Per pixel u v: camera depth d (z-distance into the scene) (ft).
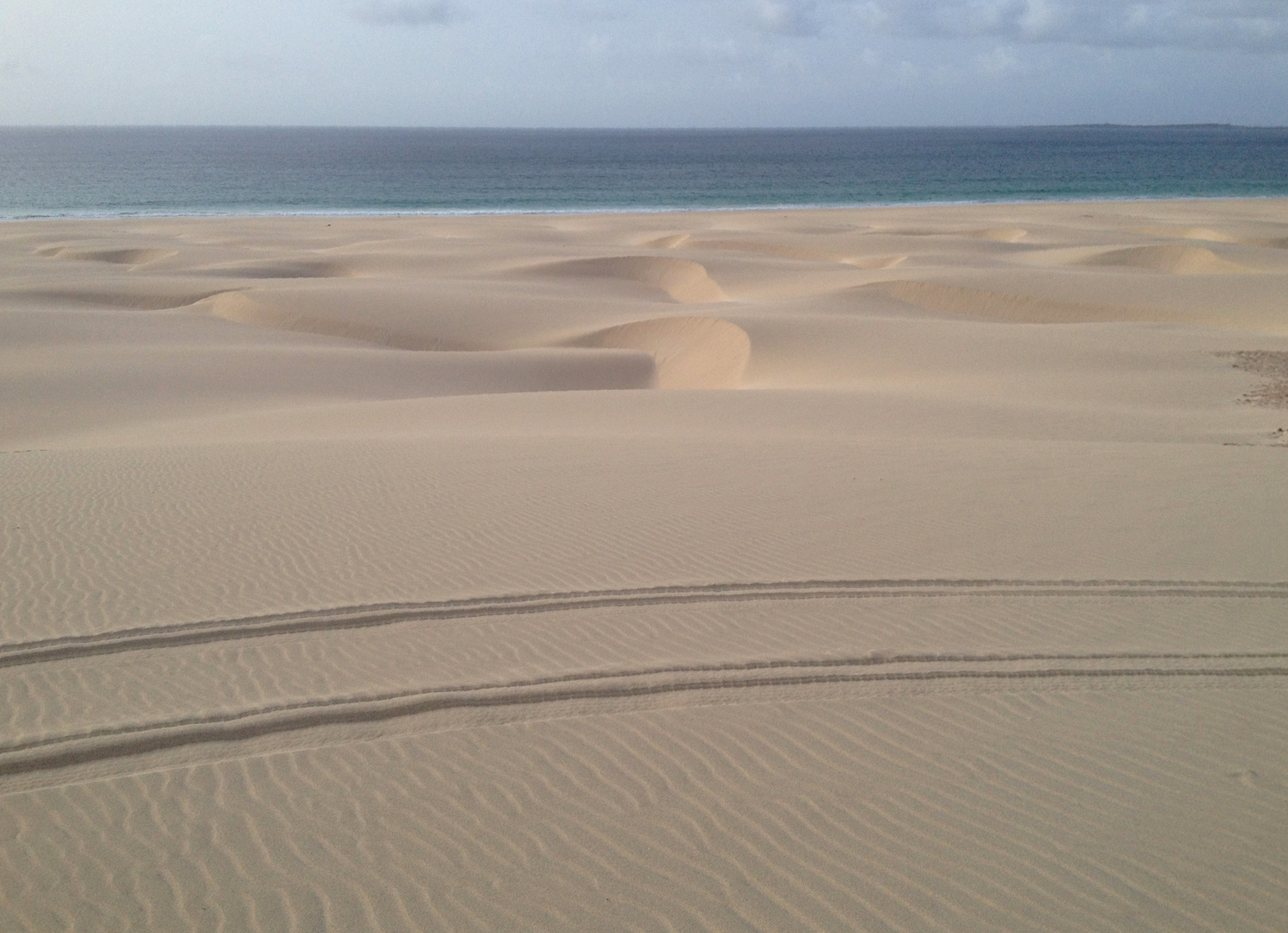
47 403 65.98
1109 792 15.84
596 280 132.98
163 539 27.96
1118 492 32.45
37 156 620.49
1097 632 21.97
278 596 23.86
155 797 15.97
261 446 40.63
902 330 83.25
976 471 35.24
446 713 18.54
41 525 29.12
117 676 19.98
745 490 32.73
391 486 33.47
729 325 86.74
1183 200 271.28
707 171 463.42
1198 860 14.11
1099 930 12.74
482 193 342.64
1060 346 74.13
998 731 17.83
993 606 23.26
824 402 54.85
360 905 13.34
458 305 103.76
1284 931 12.66
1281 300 100.53
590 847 14.53
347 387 75.25
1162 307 102.42
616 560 26.22
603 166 507.30
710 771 16.48
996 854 14.26
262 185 378.32
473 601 23.52
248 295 104.01
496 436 43.37
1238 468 35.65
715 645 21.21
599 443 40.42
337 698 19.03
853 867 13.98
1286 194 330.75
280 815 15.44
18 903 13.44
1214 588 24.38
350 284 112.16
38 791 16.08
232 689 19.40
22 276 118.52
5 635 21.72
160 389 70.90
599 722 18.16
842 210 243.60
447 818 15.29
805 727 17.92
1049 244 166.61
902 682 19.65
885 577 24.97
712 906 13.21
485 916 13.10
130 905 13.39
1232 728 17.94
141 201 309.01
